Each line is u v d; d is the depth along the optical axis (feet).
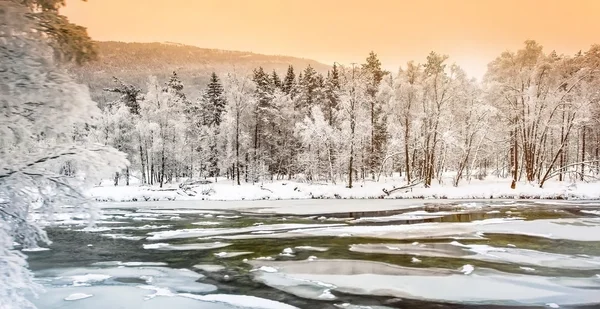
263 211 104.53
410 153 175.42
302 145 174.60
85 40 21.75
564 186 135.13
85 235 70.44
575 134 162.50
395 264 47.85
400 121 156.87
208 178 199.62
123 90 211.00
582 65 143.84
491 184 146.92
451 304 34.37
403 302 34.94
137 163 179.01
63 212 20.27
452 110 159.02
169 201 133.59
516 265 47.09
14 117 18.58
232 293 37.76
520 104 143.43
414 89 150.10
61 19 20.89
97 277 43.32
